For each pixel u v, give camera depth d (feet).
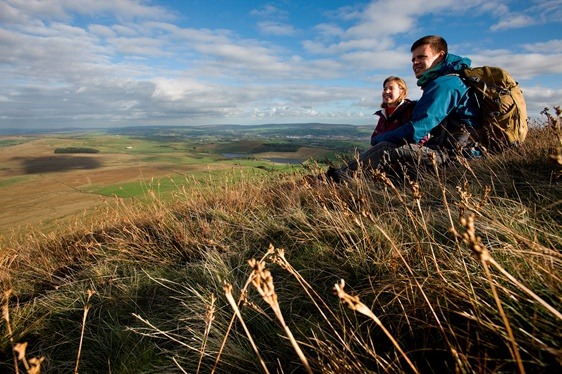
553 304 3.73
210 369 5.39
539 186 8.00
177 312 7.64
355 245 7.16
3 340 7.93
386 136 12.36
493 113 10.76
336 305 5.98
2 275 12.18
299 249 8.98
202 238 11.34
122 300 8.82
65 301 9.45
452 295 4.39
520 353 3.47
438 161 11.05
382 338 4.83
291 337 2.33
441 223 7.32
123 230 13.44
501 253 5.11
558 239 5.05
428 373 4.01
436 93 11.00
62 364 6.97
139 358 6.45
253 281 2.35
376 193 10.14
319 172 14.03
